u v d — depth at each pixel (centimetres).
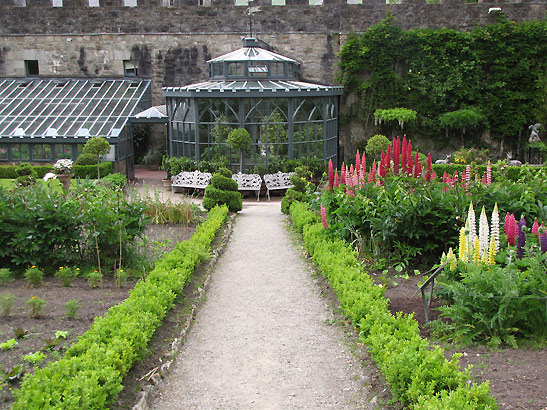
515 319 599
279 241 1184
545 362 542
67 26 2420
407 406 475
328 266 826
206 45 2386
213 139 1853
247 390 550
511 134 2180
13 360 552
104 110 2145
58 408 419
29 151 2006
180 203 1341
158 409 515
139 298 673
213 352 637
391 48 2200
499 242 723
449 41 2159
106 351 519
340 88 2083
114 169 1991
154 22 2392
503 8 2177
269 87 1831
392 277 852
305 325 712
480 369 530
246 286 880
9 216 854
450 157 2167
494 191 909
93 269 877
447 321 646
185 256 912
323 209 1001
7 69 2453
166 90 1942
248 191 1838
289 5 2312
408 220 880
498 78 2164
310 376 576
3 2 2489
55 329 632
